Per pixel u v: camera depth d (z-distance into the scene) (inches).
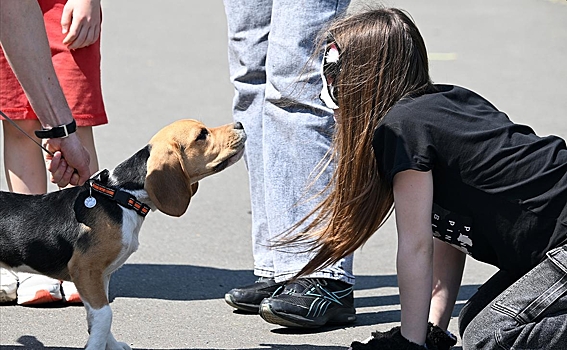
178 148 246.2
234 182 442.0
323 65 223.3
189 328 264.5
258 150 286.2
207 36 811.4
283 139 268.4
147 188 238.1
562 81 645.3
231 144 255.6
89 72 284.0
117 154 459.5
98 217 232.1
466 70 669.3
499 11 927.7
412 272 210.7
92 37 279.9
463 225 215.5
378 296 297.1
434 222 220.8
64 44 279.6
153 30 829.8
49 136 246.8
